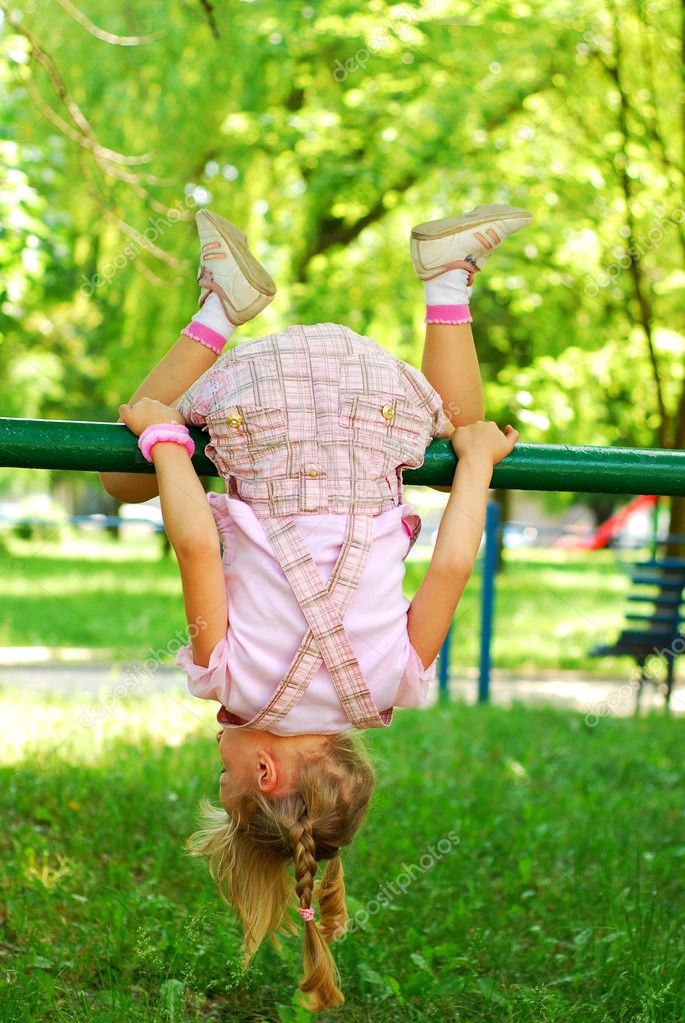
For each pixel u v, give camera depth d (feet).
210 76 32.30
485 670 28.32
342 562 6.52
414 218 37.17
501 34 33.09
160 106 31.55
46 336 42.88
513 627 43.75
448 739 21.17
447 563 6.76
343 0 32.27
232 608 6.58
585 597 53.78
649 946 10.11
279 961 9.77
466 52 33.83
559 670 35.47
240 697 6.50
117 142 31.19
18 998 8.56
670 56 32.58
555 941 10.36
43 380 49.98
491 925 10.97
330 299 36.58
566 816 15.34
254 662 6.44
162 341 34.19
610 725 23.98
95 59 30.94
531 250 35.01
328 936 7.47
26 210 19.90
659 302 36.32
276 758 6.58
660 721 25.70
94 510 80.43
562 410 35.17
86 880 11.40
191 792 14.89
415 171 34.96
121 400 41.78
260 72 33.22
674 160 33.24
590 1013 9.10
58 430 7.18
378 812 14.25
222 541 6.87
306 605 6.41
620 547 42.06
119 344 39.75
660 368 36.73
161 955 9.60
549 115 34.40
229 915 10.30
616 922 10.83
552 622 45.39
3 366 48.29
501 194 34.81
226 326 7.72
